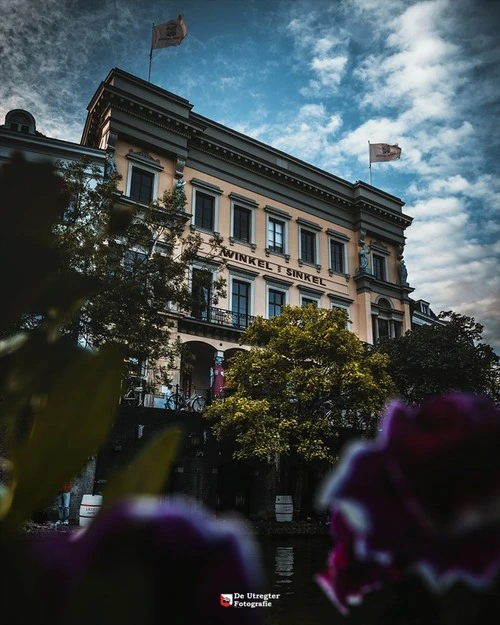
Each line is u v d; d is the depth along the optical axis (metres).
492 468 0.36
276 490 21.00
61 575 0.33
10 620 0.32
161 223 15.66
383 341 25.17
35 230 0.46
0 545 0.34
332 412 18.81
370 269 32.34
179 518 0.34
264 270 27.84
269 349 18.94
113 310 12.50
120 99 24.17
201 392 25.17
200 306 15.75
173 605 0.32
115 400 0.45
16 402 0.44
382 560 0.39
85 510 13.45
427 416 0.40
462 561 0.35
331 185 32.41
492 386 23.23
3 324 0.45
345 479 0.39
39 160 0.46
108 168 22.61
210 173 27.52
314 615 5.09
